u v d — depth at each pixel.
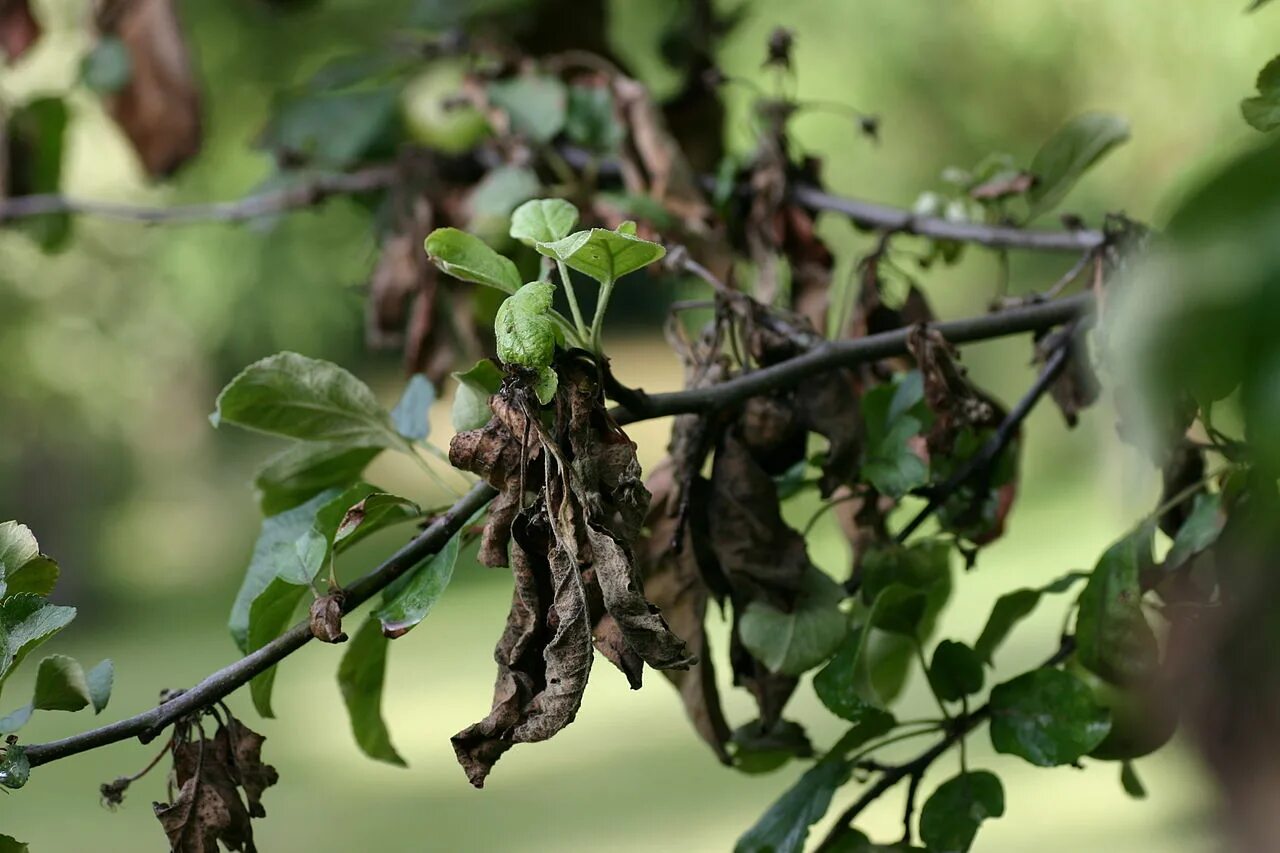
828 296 1.38
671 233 1.37
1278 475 0.68
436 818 3.73
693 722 1.18
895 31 5.25
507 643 1.04
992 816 1.14
